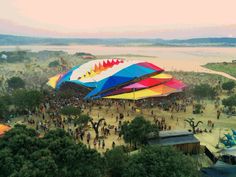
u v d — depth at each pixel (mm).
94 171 36781
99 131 72562
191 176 37281
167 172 36562
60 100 100312
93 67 125938
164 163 37406
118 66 119250
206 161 55250
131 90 103438
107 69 120875
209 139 67875
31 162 34281
